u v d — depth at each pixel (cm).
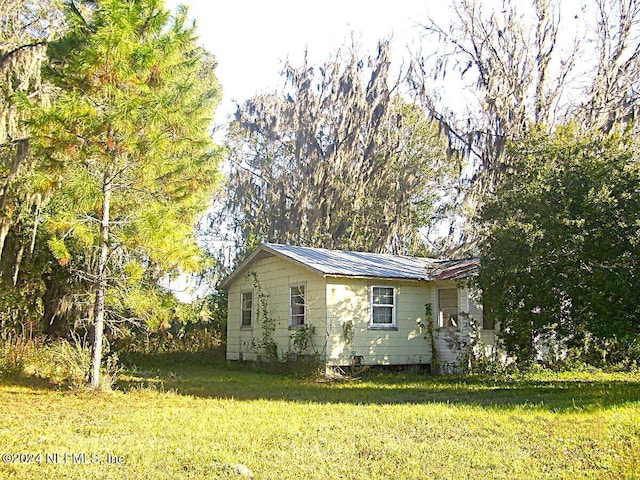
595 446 702
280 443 710
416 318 1839
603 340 1252
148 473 575
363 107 2781
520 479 571
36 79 1502
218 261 2928
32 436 732
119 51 1038
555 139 1392
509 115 2241
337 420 871
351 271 1730
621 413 904
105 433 762
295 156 3180
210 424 830
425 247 3209
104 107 1084
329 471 591
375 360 1744
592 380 1518
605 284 1140
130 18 1068
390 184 2836
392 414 927
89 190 1038
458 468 606
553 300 1234
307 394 1231
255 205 3225
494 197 1530
